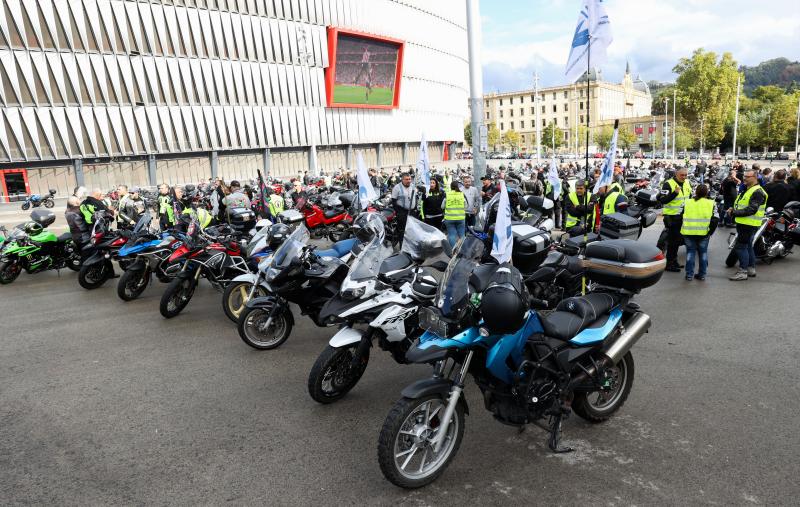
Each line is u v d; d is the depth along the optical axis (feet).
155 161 180.14
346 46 218.79
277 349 20.63
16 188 154.61
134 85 171.32
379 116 247.50
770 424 13.38
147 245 28.86
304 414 15.11
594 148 394.52
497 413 12.09
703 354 18.10
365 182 30.30
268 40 201.67
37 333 23.48
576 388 12.67
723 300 24.54
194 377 18.03
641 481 11.32
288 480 11.91
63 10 155.63
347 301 15.55
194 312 26.35
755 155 307.78
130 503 11.25
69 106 159.43
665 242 32.45
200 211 30.83
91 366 19.33
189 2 180.96
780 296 24.82
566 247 22.18
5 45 147.84
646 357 18.02
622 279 13.23
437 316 11.07
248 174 204.74
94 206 32.37
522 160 281.54
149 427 14.61
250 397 16.34
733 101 307.17
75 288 32.86
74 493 11.68
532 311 11.91
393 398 15.98
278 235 22.67
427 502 10.94
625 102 483.92
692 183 67.82
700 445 12.58
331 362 15.26
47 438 14.16
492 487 11.35
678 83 317.22
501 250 11.50
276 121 206.80
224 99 192.03
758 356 17.74
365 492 11.38
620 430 13.47
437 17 280.10
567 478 11.56
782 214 32.55
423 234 17.67
